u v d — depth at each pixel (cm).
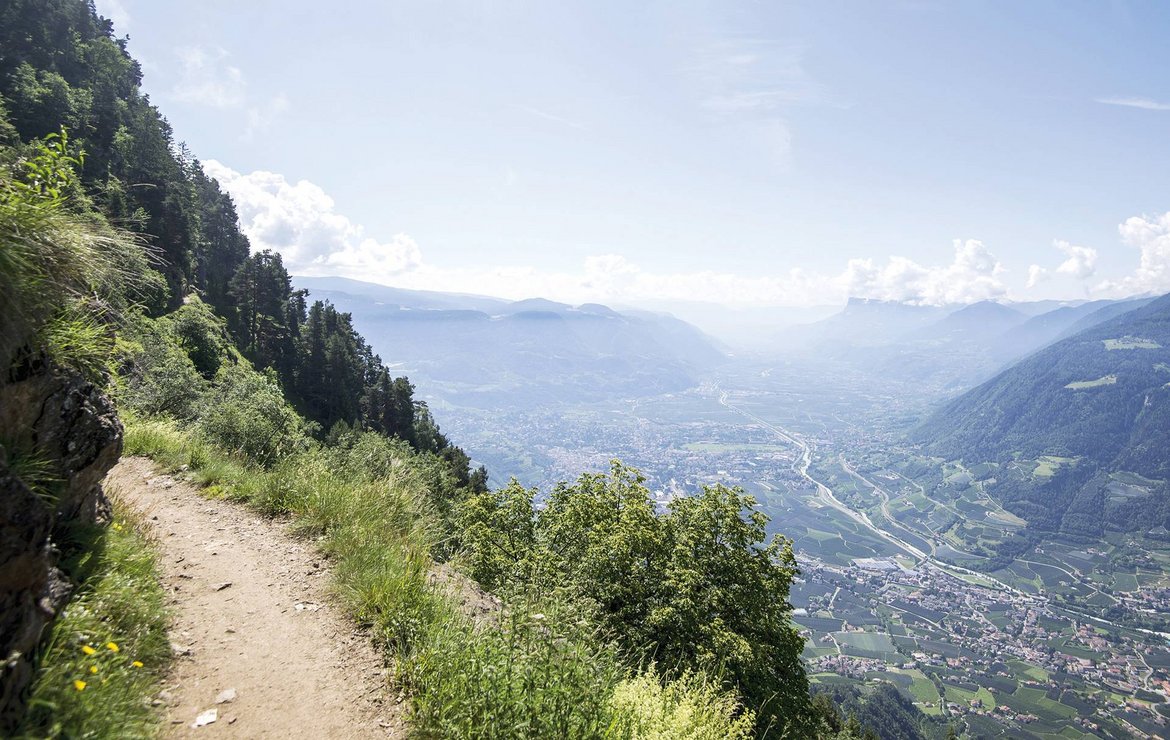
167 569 571
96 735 301
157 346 2170
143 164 7519
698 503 1634
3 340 342
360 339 10031
